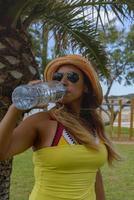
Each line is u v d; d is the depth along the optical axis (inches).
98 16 206.8
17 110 86.4
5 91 167.3
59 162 91.5
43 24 209.9
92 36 221.1
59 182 92.3
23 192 288.4
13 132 90.4
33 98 82.3
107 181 328.8
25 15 184.7
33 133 93.0
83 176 94.1
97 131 104.9
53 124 94.0
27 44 177.6
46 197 92.5
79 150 93.0
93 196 99.6
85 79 102.6
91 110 104.7
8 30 171.0
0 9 170.1
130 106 702.5
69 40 225.0
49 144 92.8
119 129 698.2
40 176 93.9
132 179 339.6
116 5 199.5
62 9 199.2
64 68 99.5
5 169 175.3
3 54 167.9
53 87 86.7
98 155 96.4
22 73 171.2
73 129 94.0
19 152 91.4
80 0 198.8
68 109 100.9
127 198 280.8
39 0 178.2
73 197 92.9
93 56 229.3
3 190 175.8
